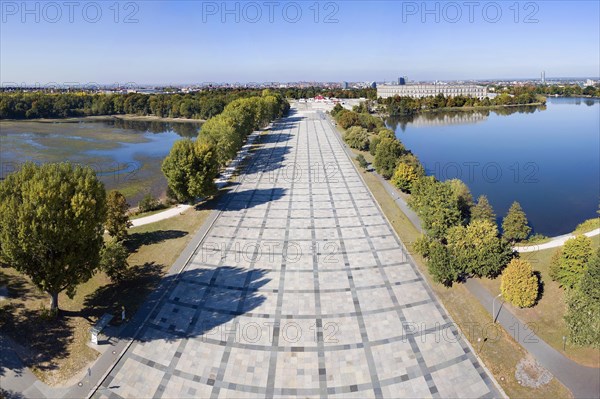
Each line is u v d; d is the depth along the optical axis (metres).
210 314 34.91
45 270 29.62
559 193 75.50
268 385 27.59
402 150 78.56
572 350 30.48
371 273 41.69
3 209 28.42
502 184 82.19
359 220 56.38
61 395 26.72
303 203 63.75
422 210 49.25
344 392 27.12
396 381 27.94
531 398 26.58
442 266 37.69
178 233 51.56
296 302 36.69
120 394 26.88
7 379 27.41
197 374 28.44
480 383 27.75
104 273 40.28
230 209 61.00
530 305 35.09
